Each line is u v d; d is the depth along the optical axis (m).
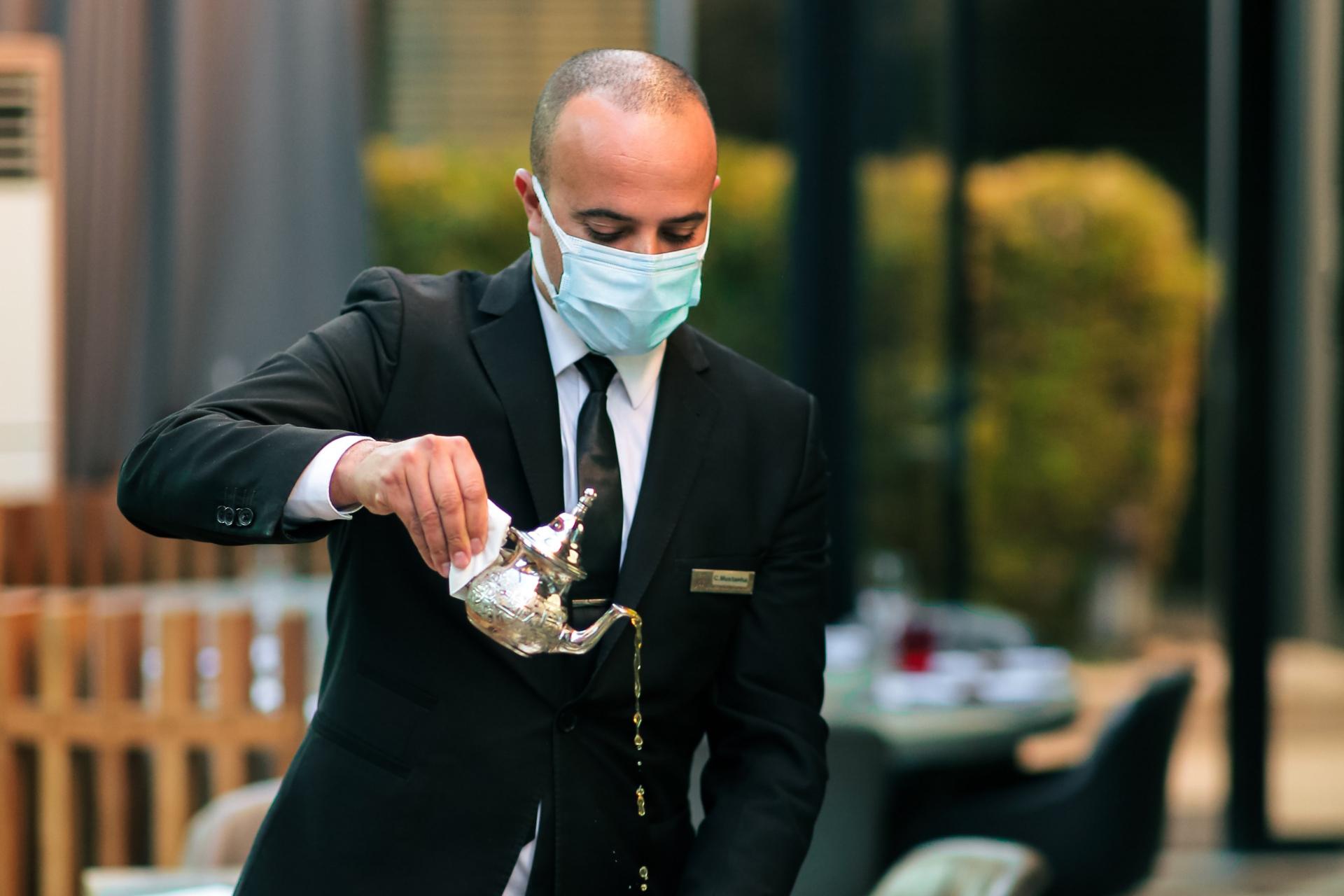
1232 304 8.46
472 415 2.42
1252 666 8.48
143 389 8.06
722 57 9.27
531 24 8.90
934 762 6.06
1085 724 10.71
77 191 7.93
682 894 2.46
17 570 6.46
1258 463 8.45
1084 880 6.35
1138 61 10.66
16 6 7.84
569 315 2.37
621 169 2.22
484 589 2.12
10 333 6.98
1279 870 8.28
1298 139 8.46
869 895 5.38
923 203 9.80
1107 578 11.60
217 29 8.09
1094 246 10.98
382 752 2.37
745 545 2.54
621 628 2.39
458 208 8.92
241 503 2.12
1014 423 11.12
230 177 8.13
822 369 9.45
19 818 5.16
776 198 9.43
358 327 2.45
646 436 2.52
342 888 2.35
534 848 2.42
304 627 5.01
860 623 7.91
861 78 9.38
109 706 5.04
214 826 4.04
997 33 10.12
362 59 8.62
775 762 2.55
